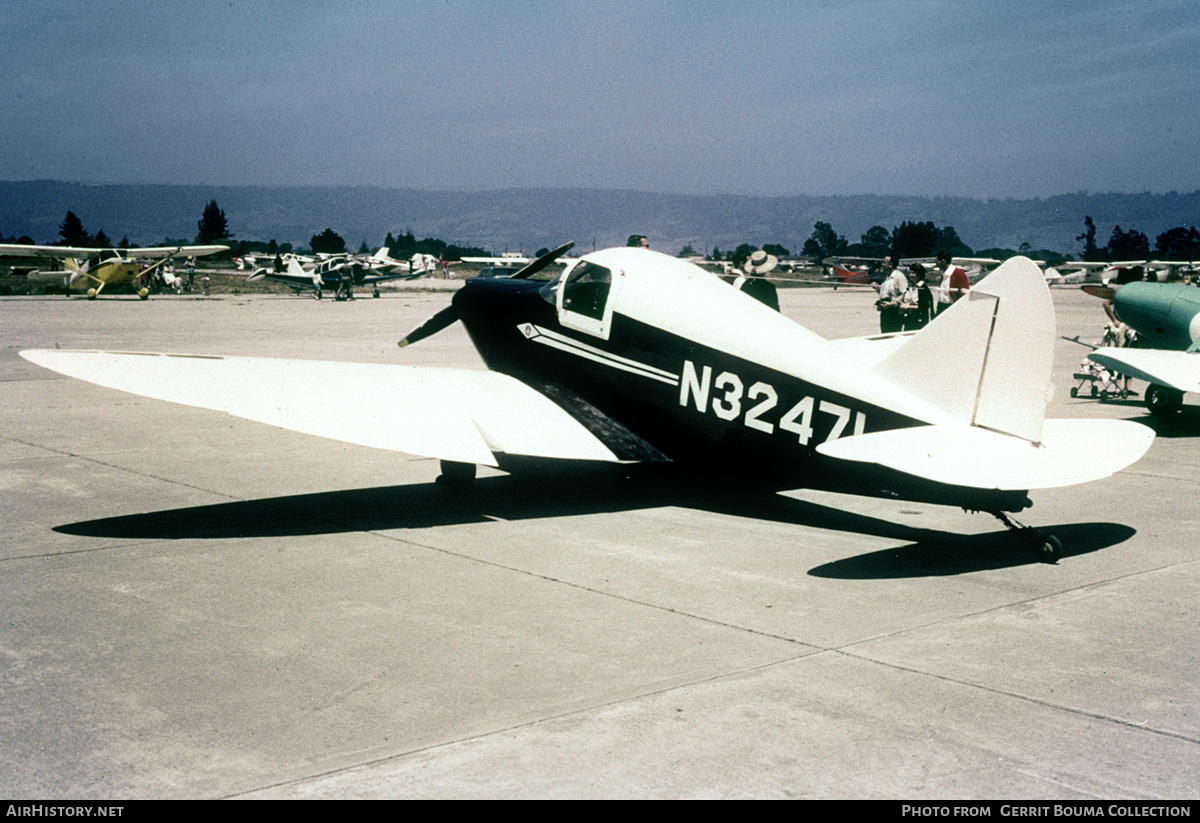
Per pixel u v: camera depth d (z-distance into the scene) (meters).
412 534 6.23
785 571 5.44
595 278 7.20
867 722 3.49
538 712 3.57
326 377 6.87
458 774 3.10
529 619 4.61
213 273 74.75
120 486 7.55
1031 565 5.58
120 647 4.20
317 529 6.32
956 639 4.35
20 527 6.27
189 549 5.80
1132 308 11.96
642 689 3.78
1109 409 12.16
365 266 54.69
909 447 5.11
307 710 3.57
